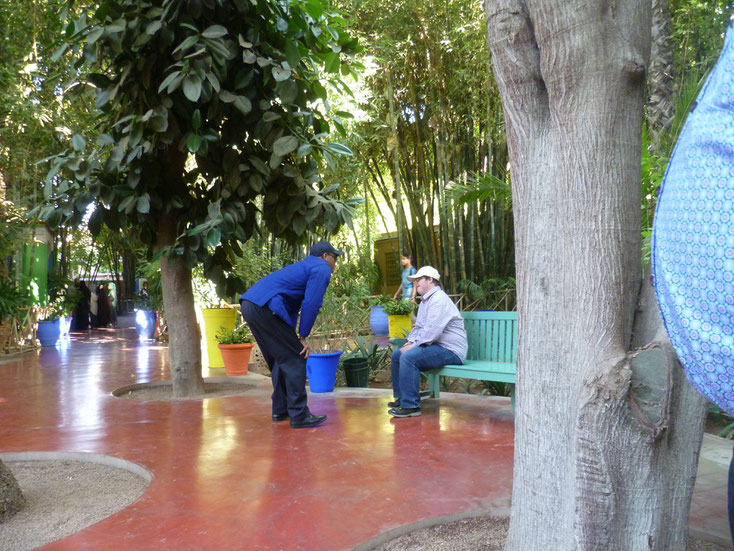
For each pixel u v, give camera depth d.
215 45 4.91
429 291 5.00
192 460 3.82
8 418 5.30
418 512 2.82
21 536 2.74
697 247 0.96
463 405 5.43
